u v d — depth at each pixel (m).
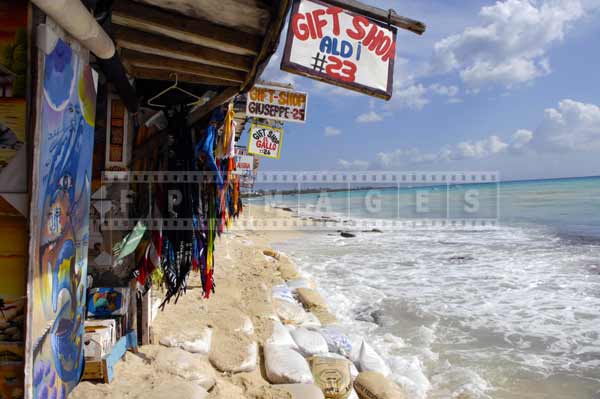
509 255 13.13
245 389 3.86
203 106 3.58
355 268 11.58
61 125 1.99
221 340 4.61
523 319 7.30
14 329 1.83
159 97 3.57
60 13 1.75
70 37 2.03
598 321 7.17
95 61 2.85
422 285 9.62
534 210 28.53
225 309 5.45
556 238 16.33
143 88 3.53
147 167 3.59
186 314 5.05
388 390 4.27
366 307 7.91
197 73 3.07
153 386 3.34
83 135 2.29
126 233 3.57
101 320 3.56
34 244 1.78
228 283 7.03
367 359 4.98
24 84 1.77
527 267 11.36
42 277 1.88
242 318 5.17
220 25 2.54
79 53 2.16
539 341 6.35
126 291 3.70
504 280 10.01
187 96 3.58
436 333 6.66
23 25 1.74
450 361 5.68
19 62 1.76
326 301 7.82
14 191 1.79
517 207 31.59
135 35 2.64
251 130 9.27
